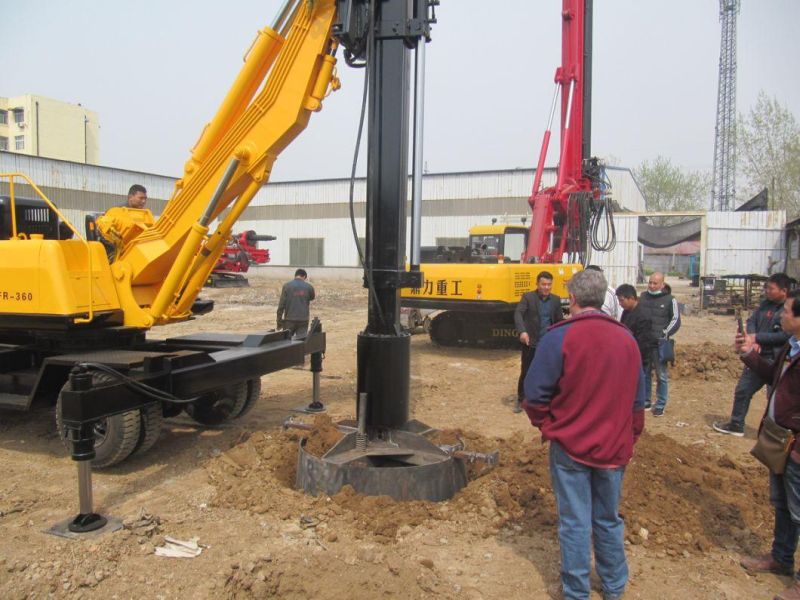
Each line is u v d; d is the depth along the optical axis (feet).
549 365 10.40
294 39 17.10
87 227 20.63
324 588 10.98
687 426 22.79
